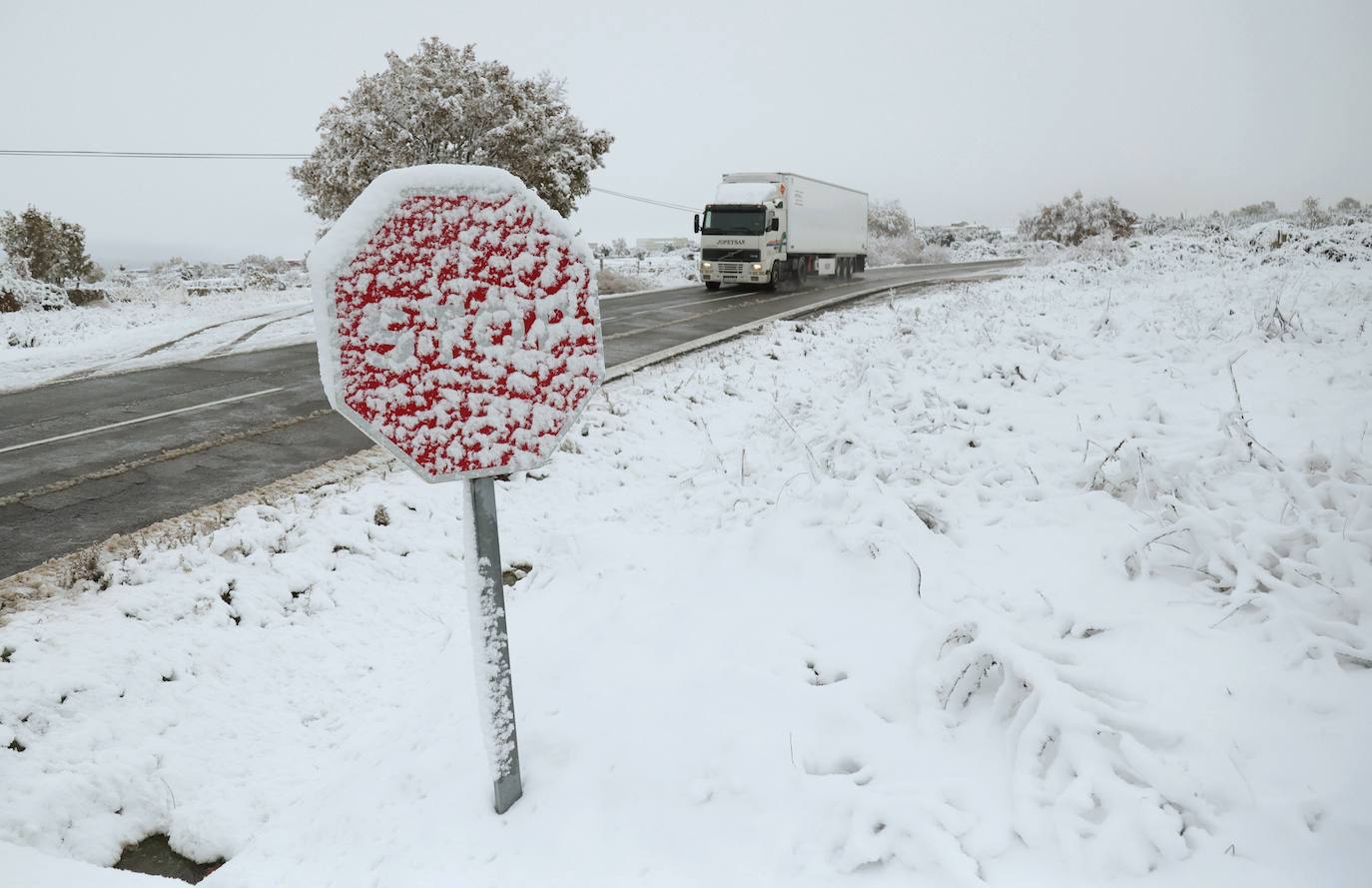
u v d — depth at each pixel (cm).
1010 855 218
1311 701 257
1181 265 2095
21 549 614
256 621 530
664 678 331
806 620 358
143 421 1022
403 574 617
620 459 880
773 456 722
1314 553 334
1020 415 688
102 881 259
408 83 2339
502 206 231
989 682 297
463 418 235
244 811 366
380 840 279
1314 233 2406
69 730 412
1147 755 233
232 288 3375
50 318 2188
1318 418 566
